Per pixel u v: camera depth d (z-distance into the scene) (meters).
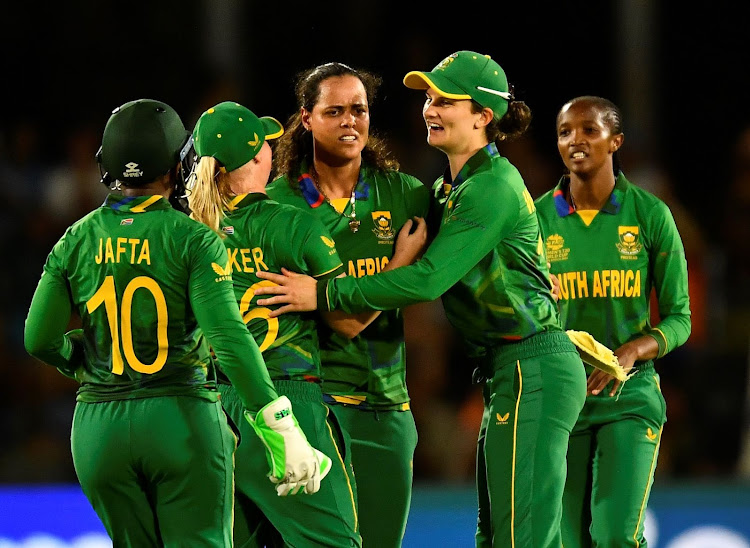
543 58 40.72
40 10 39.53
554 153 40.22
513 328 16.48
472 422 30.98
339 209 17.30
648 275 18.89
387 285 15.82
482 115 16.89
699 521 23.28
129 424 13.84
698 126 41.56
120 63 39.53
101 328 14.10
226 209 15.77
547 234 19.05
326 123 16.84
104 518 14.23
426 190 17.81
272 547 16.62
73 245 14.27
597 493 18.19
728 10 41.34
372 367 17.22
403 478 17.42
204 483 13.96
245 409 14.20
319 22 39.66
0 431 31.20
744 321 34.66
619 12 39.44
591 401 18.41
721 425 32.44
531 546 16.02
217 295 13.91
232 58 38.97
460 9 40.72
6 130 37.06
